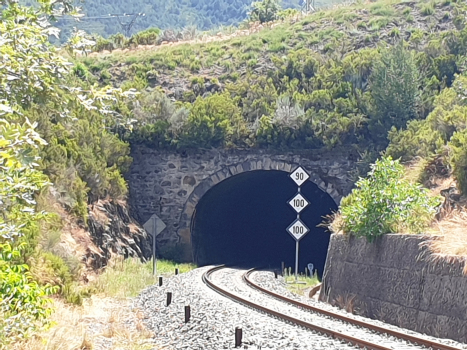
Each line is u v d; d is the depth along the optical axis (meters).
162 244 40.66
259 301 19.67
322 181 39.22
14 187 8.59
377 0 56.97
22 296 10.62
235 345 11.83
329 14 54.75
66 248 24.48
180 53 50.25
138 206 40.72
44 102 8.66
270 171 42.81
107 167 37.69
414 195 19.47
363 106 39.56
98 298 20.97
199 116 40.28
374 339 12.41
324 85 42.50
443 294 14.81
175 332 14.01
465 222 17.50
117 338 13.35
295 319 14.93
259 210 51.59
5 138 7.83
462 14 47.56
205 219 44.22
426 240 16.44
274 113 40.38
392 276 17.61
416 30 48.97
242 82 45.34
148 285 26.11
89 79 46.53
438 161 26.81
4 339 10.48
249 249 53.41
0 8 8.36
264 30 55.44
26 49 8.29
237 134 40.12
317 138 38.94
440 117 31.27
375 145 38.47
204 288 23.66
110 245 32.19
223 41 52.66
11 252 10.30
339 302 20.33
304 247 49.78
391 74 38.88
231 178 41.50
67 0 8.61
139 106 41.00
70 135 33.44
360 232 19.80
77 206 29.55
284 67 45.59
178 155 40.84
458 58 41.25
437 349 11.27
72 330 13.38
